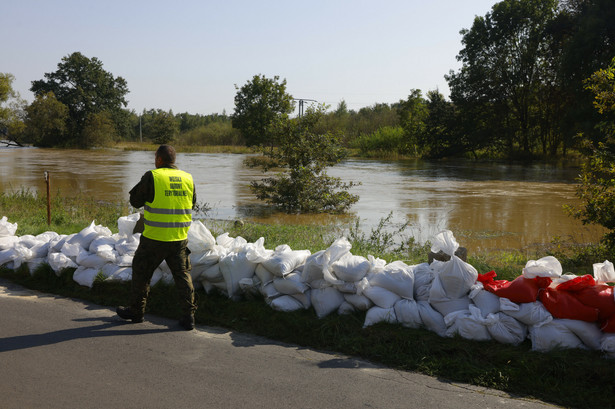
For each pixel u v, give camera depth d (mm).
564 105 41938
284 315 4820
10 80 59594
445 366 3895
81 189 20953
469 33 47875
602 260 7949
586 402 3400
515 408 3330
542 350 3998
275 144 16750
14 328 4734
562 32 38719
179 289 4832
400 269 4812
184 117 120688
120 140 91188
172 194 4770
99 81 82562
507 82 46469
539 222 13977
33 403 3316
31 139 76188
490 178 28453
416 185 24453
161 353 4195
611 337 3875
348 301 4836
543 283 4270
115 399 3389
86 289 5883
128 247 6137
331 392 3527
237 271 5336
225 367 3930
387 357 4094
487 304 4309
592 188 8148
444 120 49219
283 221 14008
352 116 80312
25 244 6781
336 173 32062
